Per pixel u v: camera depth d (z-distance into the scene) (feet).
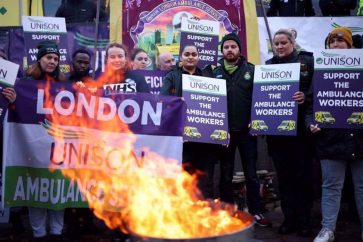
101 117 16.62
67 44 22.27
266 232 19.44
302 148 18.75
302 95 18.21
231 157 20.18
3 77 16.06
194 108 18.22
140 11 24.80
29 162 16.62
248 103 19.56
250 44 24.90
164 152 16.71
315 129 17.37
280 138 18.94
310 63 18.74
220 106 18.44
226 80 19.52
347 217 21.57
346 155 17.17
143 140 16.67
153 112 16.69
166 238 10.25
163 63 22.47
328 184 17.66
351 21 24.68
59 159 16.57
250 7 24.89
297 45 24.81
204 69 19.80
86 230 19.29
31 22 21.88
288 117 18.34
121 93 16.67
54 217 17.12
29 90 16.56
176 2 24.80
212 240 10.27
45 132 16.57
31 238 18.79
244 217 12.01
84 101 16.60
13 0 26.81
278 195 24.12
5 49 24.86
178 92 18.76
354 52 16.99
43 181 16.61
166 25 24.84
